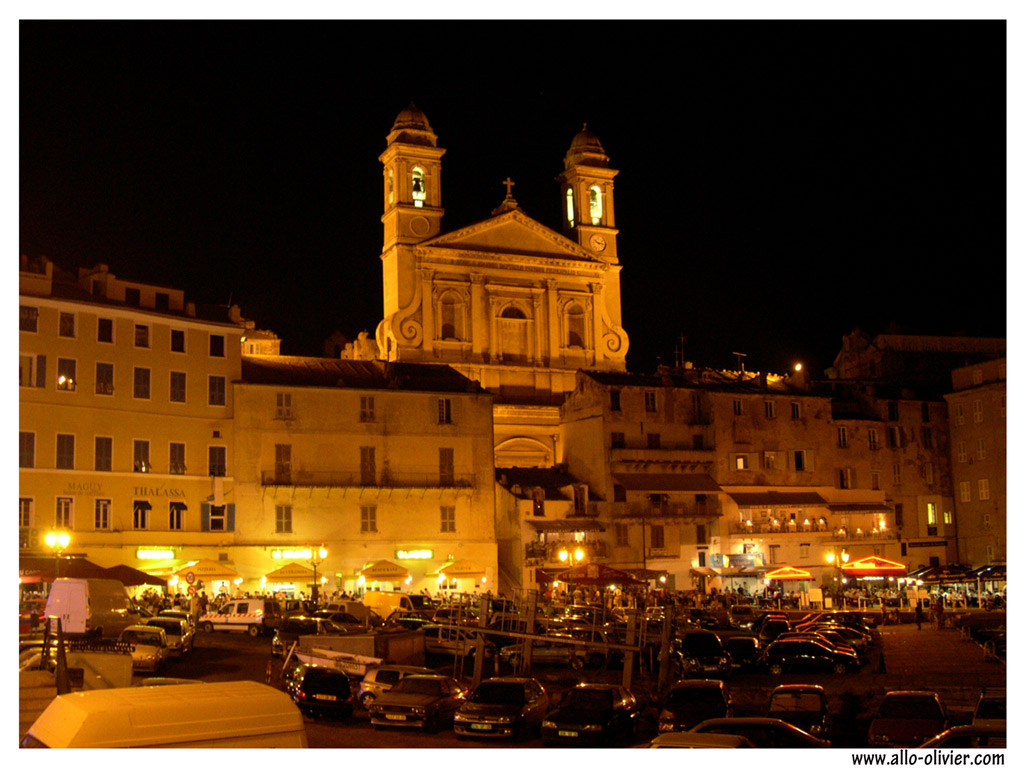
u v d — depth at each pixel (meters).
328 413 85.00
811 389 107.81
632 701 36.75
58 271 78.31
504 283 109.12
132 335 76.94
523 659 47.75
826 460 103.56
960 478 109.06
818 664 50.84
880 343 129.50
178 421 78.75
